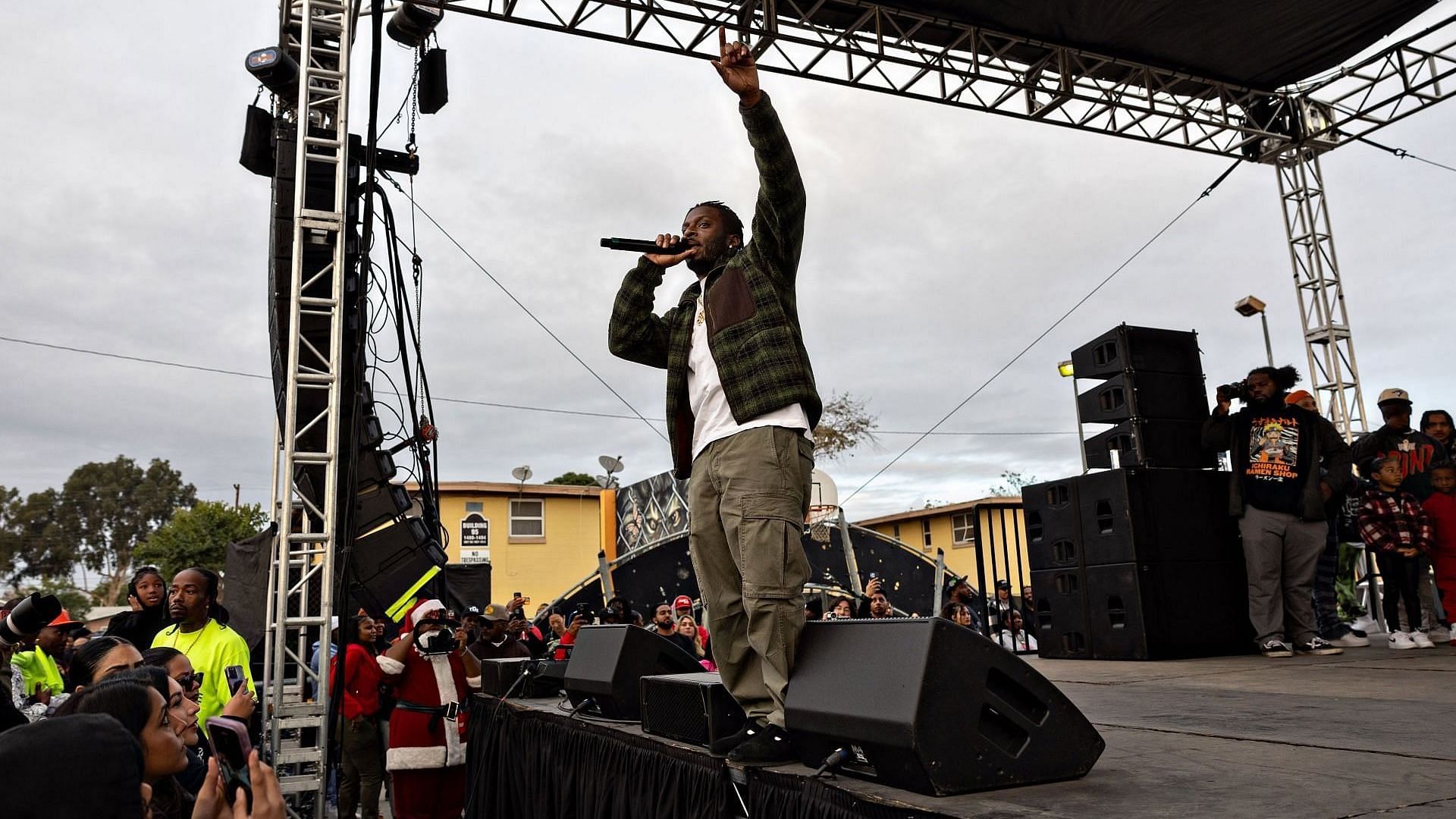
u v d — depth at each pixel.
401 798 5.46
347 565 5.36
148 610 4.98
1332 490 4.80
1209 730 2.29
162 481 63.91
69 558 60.12
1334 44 9.41
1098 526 5.02
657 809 2.61
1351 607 5.83
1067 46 9.32
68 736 1.36
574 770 3.31
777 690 2.12
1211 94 10.51
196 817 1.88
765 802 2.08
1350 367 10.92
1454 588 4.87
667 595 14.05
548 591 23.19
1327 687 3.12
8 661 3.96
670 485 16.67
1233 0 8.52
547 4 7.86
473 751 4.76
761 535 2.12
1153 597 4.73
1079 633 5.11
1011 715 1.75
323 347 6.20
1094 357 5.36
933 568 14.69
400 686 5.55
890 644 1.84
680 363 2.43
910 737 1.65
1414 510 4.92
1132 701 3.00
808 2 8.70
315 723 5.27
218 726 1.97
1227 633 4.86
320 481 6.33
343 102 5.90
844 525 14.26
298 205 5.61
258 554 9.30
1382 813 1.36
